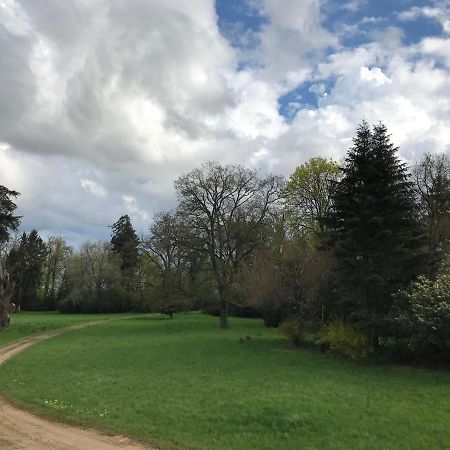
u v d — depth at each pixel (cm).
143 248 6353
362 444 1294
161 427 1440
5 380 2258
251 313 6706
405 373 2245
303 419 1470
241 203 5234
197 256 5434
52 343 3881
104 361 2798
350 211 2686
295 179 5288
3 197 5047
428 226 3666
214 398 1781
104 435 1362
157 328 5169
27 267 9644
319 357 2756
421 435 1370
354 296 2656
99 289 9031
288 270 3422
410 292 2475
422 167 4219
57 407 1677
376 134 2712
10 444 1259
